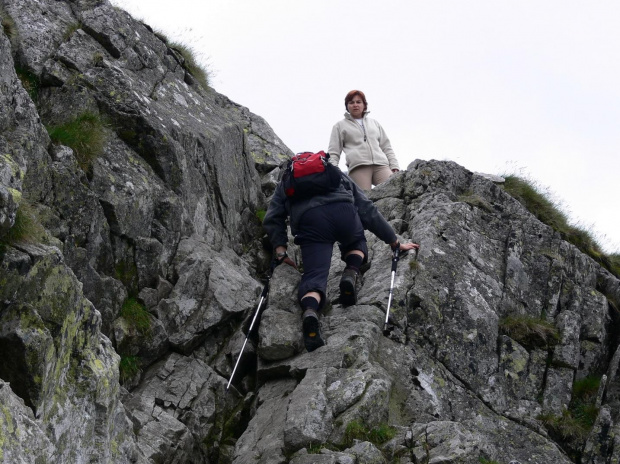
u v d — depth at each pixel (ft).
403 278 16.12
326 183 15.70
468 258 17.06
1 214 9.98
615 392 15.28
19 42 16.74
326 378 13.79
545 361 15.76
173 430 13.57
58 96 16.34
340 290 15.70
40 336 9.78
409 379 14.61
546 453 13.83
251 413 14.67
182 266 16.08
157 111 17.43
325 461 12.06
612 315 17.62
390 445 12.71
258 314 16.02
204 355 15.49
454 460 12.19
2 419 8.70
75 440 10.29
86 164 15.02
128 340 14.62
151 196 15.84
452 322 15.74
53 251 10.52
